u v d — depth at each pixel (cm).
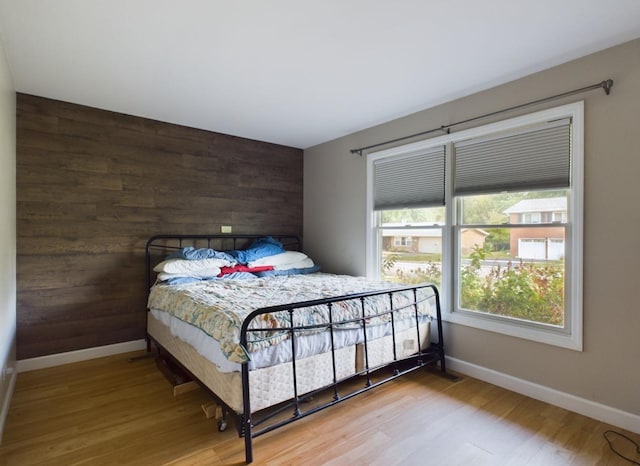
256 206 425
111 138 328
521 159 256
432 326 310
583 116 223
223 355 187
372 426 210
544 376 242
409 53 222
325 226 432
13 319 264
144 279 347
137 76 256
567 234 237
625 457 182
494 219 277
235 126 372
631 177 205
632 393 205
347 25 193
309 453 184
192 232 377
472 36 203
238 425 180
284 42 210
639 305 203
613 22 189
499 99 266
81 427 207
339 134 402
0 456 180
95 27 194
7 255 230
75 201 311
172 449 187
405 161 339
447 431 205
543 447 190
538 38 204
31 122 290
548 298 246
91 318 319
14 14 181
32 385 263
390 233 359
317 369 216
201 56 227
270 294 263
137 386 263
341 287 296
